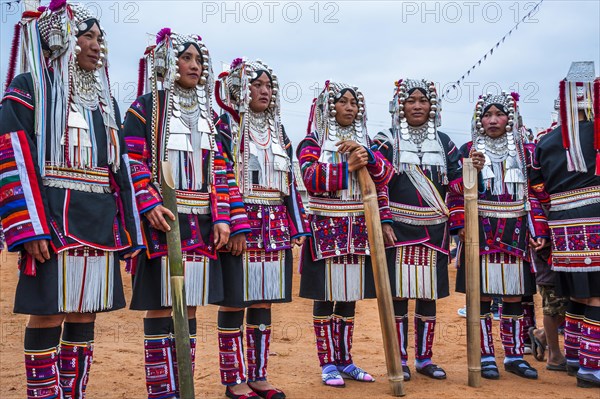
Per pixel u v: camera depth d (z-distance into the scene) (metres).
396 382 4.52
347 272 4.93
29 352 3.36
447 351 6.41
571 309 5.28
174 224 3.41
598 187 4.92
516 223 5.29
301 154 5.09
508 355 5.37
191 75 4.10
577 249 4.92
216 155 4.26
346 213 4.95
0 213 3.21
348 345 5.14
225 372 4.44
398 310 5.18
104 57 3.60
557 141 5.16
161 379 3.95
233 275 4.34
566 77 5.02
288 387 4.84
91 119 3.50
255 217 4.51
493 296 5.45
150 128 4.01
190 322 4.08
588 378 4.82
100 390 4.64
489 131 5.45
